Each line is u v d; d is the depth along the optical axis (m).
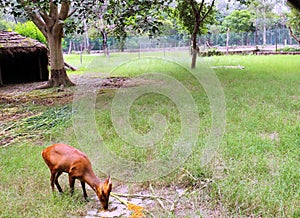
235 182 2.79
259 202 2.44
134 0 6.14
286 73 10.08
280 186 2.65
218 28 27.59
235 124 4.44
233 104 5.58
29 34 16.23
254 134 4.02
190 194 2.70
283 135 3.93
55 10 9.45
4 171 3.19
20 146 4.11
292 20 18.00
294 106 5.48
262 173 2.97
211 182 2.84
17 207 2.50
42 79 12.13
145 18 6.03
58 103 7.01
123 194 2.81
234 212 2.38
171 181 2.99
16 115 6.12
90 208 2.59
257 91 6.85
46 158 2.73
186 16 12.33
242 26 27.80
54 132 4.64
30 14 6.99
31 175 3.09
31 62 12.17
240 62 14.85
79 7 6.80
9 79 12.09
